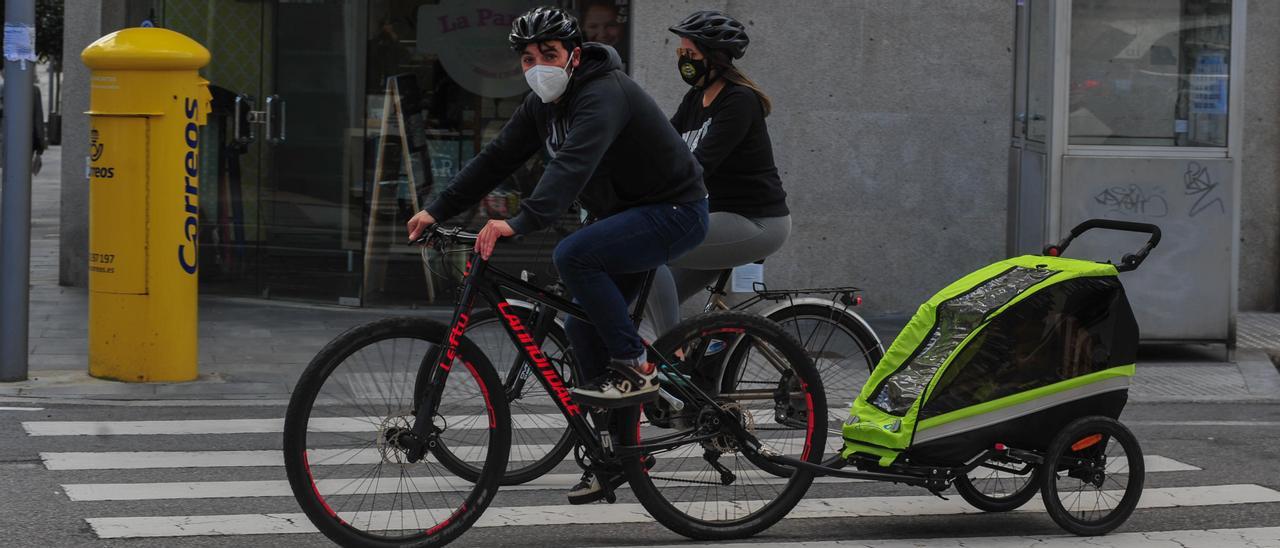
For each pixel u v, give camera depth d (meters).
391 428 8.41
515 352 9.64
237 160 21.19
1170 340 17.61
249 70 21.02
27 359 14.77
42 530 9.22
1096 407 9.57
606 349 9.12
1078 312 9.47
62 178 21.61
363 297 20.86
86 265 21.77
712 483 9.55
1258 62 22.02
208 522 9.53
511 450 10.63
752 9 20.41
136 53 14.13
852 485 11.14
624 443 9.05
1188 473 11.76
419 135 20.69
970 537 9.53
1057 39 17.23
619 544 9.23
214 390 14.63
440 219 8.74
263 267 21.30
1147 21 17.42
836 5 20.56
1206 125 17.56
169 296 14.68
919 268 21.11
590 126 8.25
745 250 10.54
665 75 20.27
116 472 11.04
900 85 20.83
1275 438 13.45
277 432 12.73
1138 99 17.48
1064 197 17.42
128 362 14.70
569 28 8.27
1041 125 17.84
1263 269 22.38
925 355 9.41
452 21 20.53
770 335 9.55
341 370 8.26
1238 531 9.81
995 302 9.30
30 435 12.34
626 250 8.65
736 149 10.48
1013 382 9.38
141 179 14.45
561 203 8.19
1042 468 9.45
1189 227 17.53
